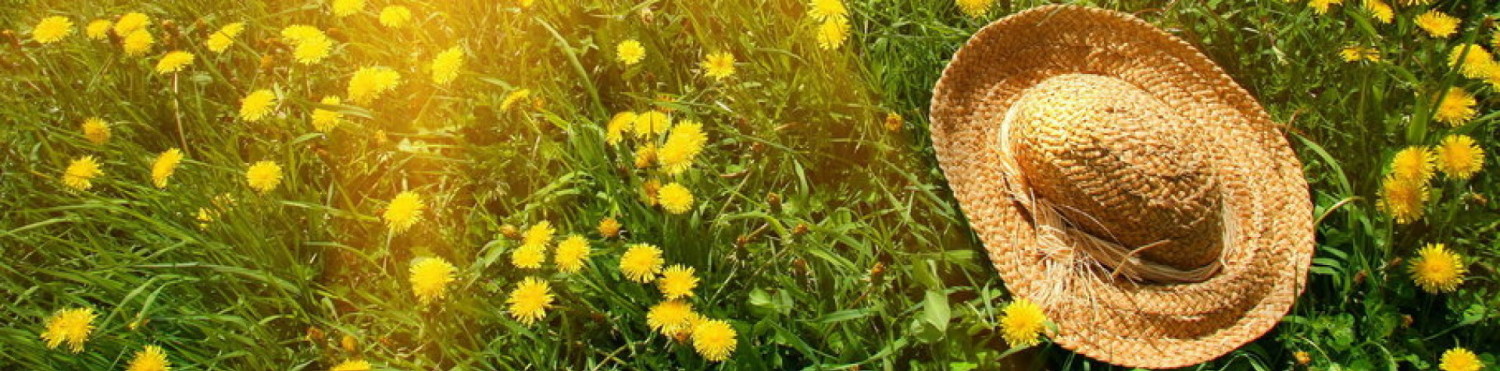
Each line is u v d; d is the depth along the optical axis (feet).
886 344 5.75
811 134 6.24
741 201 6.13
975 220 5.73
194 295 5.97
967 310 5.68
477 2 6.57
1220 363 5.61
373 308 5.88
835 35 6.06
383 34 6.71
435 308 5.86
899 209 5.96
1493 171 5.97
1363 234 5.84
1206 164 5.48
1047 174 5.52
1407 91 6.21
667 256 5.87
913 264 5.72
